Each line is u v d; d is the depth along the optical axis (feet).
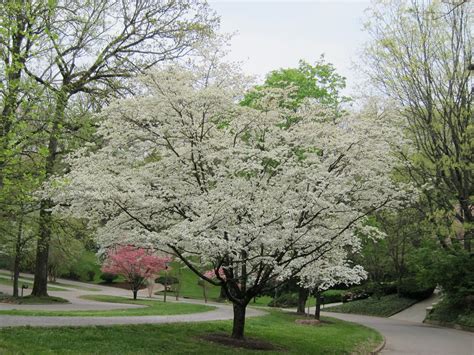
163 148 38.19
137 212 36.37
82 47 64.75
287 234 33.22
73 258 115.75
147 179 36.32
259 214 33.81
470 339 61.26
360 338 54.85
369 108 48.91
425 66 74.90
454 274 77.41
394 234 103.65
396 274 118.42
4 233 58.95
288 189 35.99
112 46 69.56
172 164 37.22
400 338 60.64
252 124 38.91
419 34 75.36
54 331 33.81
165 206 35.55
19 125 36.35
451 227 76.02
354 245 39.34
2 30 36.09
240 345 39.42
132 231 35.55
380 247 107.65
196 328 45.52
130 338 35.27
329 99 76.18
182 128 36.01
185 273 157.17
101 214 37.70
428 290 112.27
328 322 73.87
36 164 40.50
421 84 75.87
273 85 72.49
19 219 55.42
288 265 37.81
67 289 112.27
